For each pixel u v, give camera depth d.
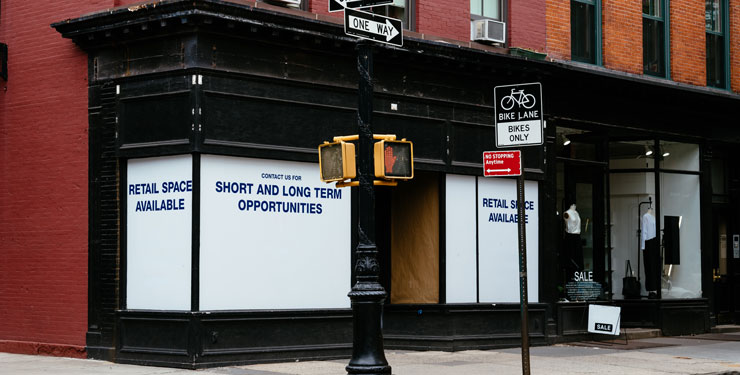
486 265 17.91
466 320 17.39
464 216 17.66
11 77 16.78
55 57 16.19
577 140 19.94
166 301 14.50
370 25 11.02
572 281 19.69
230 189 14.59
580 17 20.38
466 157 17.77
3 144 16.86
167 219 14.55
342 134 15.98
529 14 19.09
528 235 18.59
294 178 15.38
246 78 14.78
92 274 15.42
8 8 16.94
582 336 19.39
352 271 16.00
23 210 16.52
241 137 14.70
